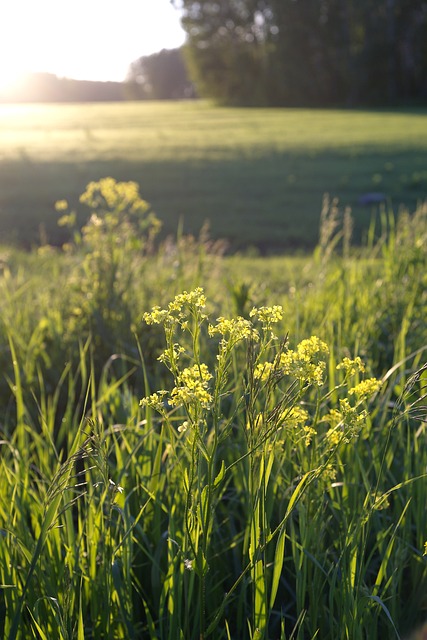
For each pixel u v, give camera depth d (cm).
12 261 993
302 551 232
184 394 187
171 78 13938
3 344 486
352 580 226
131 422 312
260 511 215
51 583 237
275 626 265
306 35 7250
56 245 1644
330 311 465
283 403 209
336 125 4594
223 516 306
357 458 274
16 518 261
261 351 204
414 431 333
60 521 268
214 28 7938
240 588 268
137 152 3048
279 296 613
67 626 221
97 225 560
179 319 198
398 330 479
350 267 592
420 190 2170
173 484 285
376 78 7375
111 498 229
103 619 239
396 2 7094
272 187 2247
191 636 238
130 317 504
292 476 294
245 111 6844
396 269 545
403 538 271
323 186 2258
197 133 4203
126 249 562
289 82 7488
